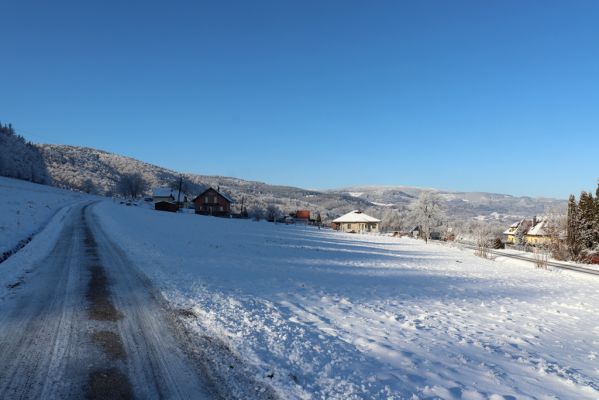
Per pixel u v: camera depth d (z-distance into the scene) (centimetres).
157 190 10906
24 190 5512
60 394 455
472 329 902
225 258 1788
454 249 4641
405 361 629
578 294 1652
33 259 1363
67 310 793
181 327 730
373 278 1669
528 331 930
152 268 1340
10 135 10425
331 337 733
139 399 458
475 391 526
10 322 700
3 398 437
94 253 1609
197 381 514
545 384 579
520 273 2478
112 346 618
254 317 811
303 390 495
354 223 9206
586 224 3691
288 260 2012
